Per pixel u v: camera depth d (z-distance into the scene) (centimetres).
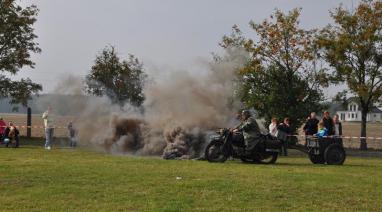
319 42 3556
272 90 3441
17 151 2245
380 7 3578
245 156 1914
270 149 1920
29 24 4153
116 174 1380
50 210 941
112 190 1133
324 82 3562
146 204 991
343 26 3631
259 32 3634
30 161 1736
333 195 1125
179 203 1000
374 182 1352
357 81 3550
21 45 4156
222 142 1911
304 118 3403
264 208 978
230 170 1553
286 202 1038
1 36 4072
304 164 1938
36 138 3691
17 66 4138
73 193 1095
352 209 993
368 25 3572
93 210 942
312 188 1200
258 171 1542
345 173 1581
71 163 1681
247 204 1009
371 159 2445
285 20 3600
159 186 1189
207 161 1906
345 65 3544
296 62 3562
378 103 3631
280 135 2125
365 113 3641
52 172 1400
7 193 1091
